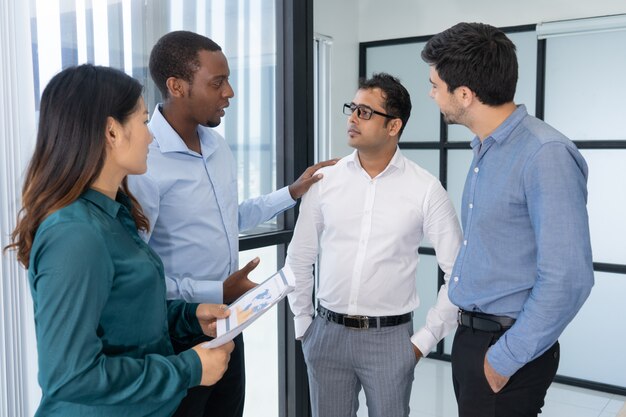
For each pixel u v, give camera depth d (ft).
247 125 8.30
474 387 5.13
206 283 5.45
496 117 5.00
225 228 6.03
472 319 5.19
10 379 5.14
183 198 5.69
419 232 6.51
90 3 6.10
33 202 3.53
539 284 4.58
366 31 14.07
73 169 3.54
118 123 3.66
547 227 4.52
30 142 5.19
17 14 5.12
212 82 5.53
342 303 6.47
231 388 6.26
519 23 12.32
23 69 5.18
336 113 13.42
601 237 11.98
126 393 3.41
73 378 3.21
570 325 12.32
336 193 6.59
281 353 9.25
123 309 3.68
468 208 5.26
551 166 4.57
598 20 11.22
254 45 8.29
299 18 8.64
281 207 6.88
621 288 11.76
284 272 4.40
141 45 6.68
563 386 12.23
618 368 11.87
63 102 3.56
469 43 4.86
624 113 11.53
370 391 6.51
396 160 6.41
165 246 5.71
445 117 5.29
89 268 3.30
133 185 5.26
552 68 12.15
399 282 6.40
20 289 5.16
